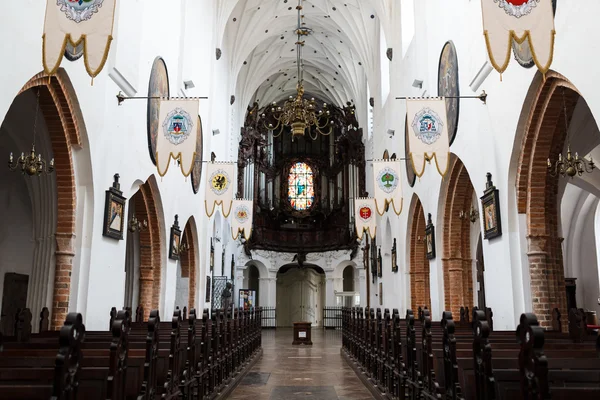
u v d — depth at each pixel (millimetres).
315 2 26969
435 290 15219
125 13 11609
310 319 38656
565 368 4633
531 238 9984
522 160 9945
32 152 8320
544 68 6719
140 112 12938
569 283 18188
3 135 11766
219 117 23750
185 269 19531
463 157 12789
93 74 6922
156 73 14094
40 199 9961
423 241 19172
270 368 14016
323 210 36656
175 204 16297
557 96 8938
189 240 19453
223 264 27203
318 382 11484
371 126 30688
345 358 16141
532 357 3428
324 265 35938
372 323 11508
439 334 9414
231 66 27203
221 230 25656
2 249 13398
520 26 6836
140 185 13234
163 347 7254
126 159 12016
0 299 13281
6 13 7137
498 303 10711
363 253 31828
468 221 14891
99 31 6934
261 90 36438
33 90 8836
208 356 9062
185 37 16984
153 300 15039
